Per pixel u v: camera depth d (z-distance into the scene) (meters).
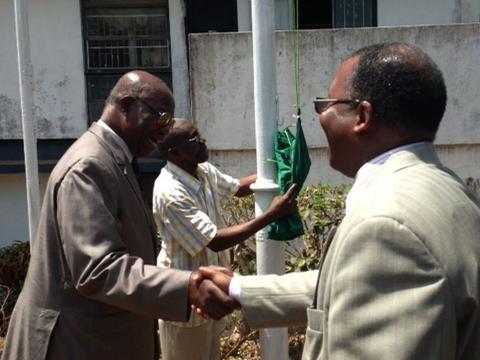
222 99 6.46
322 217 4.30
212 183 3.48
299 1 8.25
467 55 6.42
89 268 2.23
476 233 1.52
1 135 8.10
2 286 5.66
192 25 8.21
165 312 2.22
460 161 6.55
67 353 2.39
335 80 1.73
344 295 1.44
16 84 8.05
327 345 1.52
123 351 2.48
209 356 3.38
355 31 6.39
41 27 8.13
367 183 1.61
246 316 2.11
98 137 2.45
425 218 1.45
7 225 8.27
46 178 8.09
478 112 6.46
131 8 8.30
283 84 6.44
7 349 2.54
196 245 3.11
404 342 1.36
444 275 1.40
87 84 8.30
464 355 1.48
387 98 1.59
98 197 2.30
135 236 2.47
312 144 6.43
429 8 7.99
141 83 2.48
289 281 2.12
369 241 1.44
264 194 2.94
